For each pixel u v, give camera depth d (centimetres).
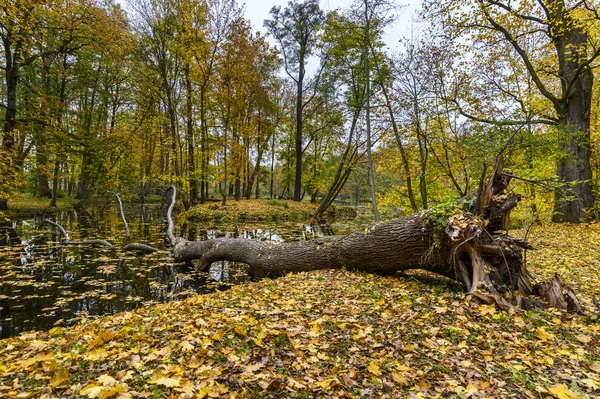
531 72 1023
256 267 658
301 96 2539
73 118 2142
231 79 1961
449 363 238
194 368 221
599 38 1062
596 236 777
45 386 200
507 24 1046
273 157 3256
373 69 1224
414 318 318
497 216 407
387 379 216
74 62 1869
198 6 1784
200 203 2191
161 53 1923
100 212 1989
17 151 1238
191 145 2023
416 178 1255
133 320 345
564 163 1005
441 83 956
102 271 691
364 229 526
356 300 377
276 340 268
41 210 1742
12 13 1102
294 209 2269
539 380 216
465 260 433
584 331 291
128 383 201
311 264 585
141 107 2384
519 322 305
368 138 1109
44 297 532
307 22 2298
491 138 818
